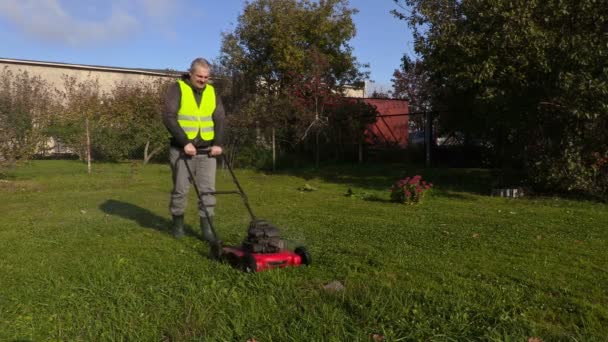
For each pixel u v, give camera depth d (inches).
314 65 790.5
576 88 369.4
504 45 391.2
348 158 811.4
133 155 850.8
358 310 159.0
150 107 843.4
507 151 508.7
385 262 218.5
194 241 269.1
